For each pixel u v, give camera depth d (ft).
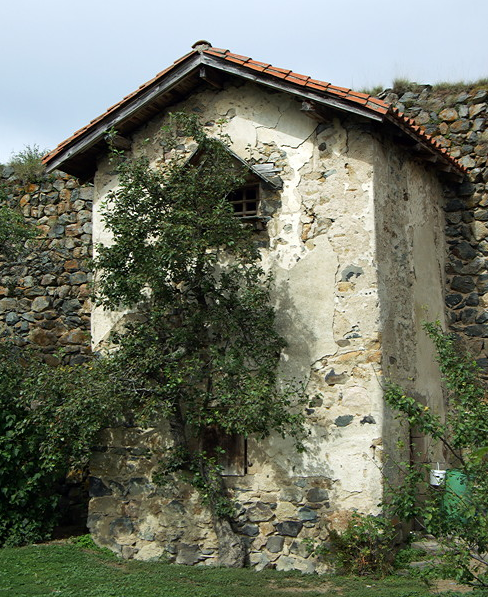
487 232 33.24
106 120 28.55
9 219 31.65
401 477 24.94
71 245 37.40
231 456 25.94
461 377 19.65
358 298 24.97
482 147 33.96
